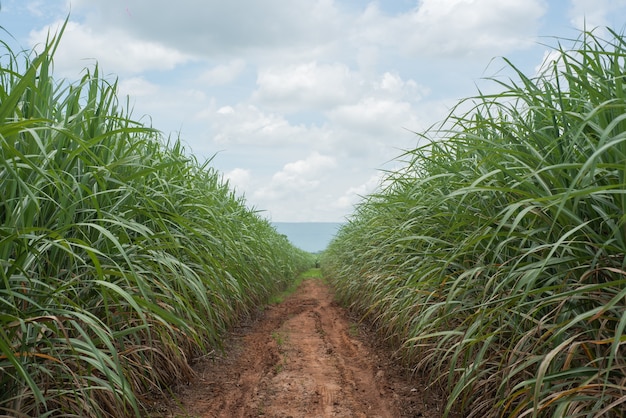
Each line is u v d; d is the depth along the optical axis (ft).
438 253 14.53
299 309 39.22
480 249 13.19
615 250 8.90
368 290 29.04
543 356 9.38
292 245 82.74
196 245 18.56
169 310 15.16
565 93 10.88
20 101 11.17
